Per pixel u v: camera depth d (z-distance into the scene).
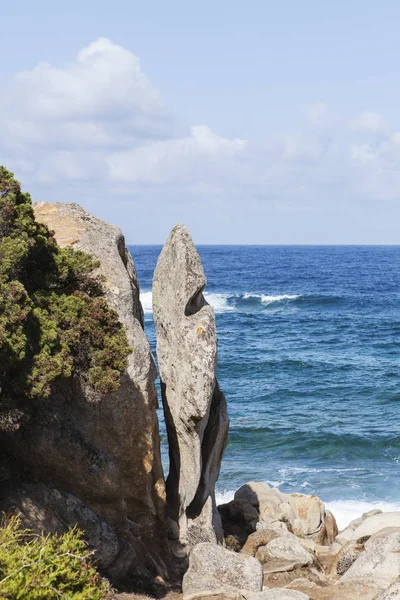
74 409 18.41
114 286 19.97
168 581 18.73
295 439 37.62
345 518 28.20
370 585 18.20
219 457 22.06
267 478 32.34
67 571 12.12
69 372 15.39
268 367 56.59
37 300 16.30
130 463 19.19
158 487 19.84
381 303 101.25
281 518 24.83
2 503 15.89
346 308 96.25
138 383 19.22
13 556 11.74
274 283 133.75
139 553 18.72
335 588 18.31
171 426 21.14
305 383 51.12
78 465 17.48
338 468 33.81
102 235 21.22
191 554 18.14
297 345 67.62
